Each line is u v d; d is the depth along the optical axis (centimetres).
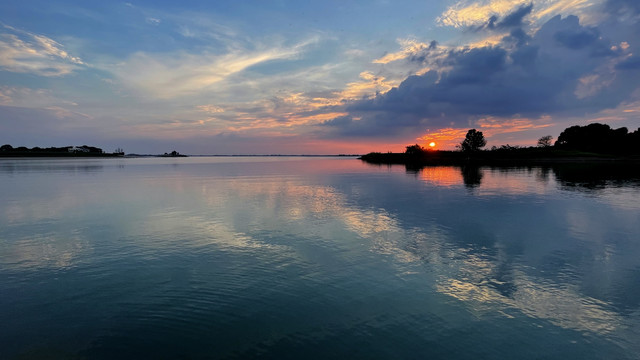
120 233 1783
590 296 1033
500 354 756
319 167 10256
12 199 3016
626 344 793
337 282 1136
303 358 739
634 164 9594
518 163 10981
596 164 9794
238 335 827
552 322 886
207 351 766
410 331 845
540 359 743
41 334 833
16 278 1177
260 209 2491
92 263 1326
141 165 12188
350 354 754
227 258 1377
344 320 896
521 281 1145
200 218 2164
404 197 3123
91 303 992
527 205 2633
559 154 13400
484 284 1120
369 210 2436
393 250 1477
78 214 2303
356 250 1477
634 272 1220
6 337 820
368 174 6469
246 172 7438
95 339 813
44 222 2055
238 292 1062
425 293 1053
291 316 916
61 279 1168
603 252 1452
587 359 743
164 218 2167
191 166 11450
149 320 898
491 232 1786
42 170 7850
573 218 2139
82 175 6191
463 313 932
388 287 1096
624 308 957
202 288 1091
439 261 1339
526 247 1525
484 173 6481
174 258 1380
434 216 2209
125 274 1212
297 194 3369
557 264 1306
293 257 1388
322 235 1730
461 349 773
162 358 741
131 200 2961
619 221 2048
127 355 751
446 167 9175
